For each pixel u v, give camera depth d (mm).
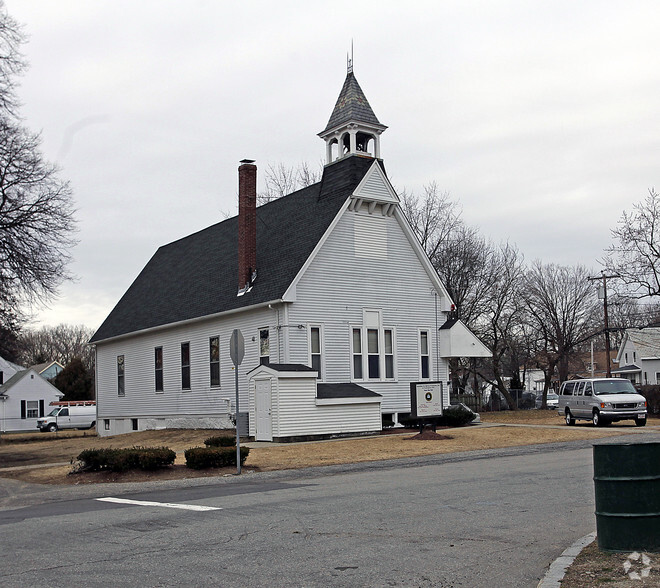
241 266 34656
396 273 35375
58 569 8586
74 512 13352
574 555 8578
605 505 8570
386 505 12812
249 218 34812
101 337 46781
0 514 13766
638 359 83375
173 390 39344
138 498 15250
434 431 28672
